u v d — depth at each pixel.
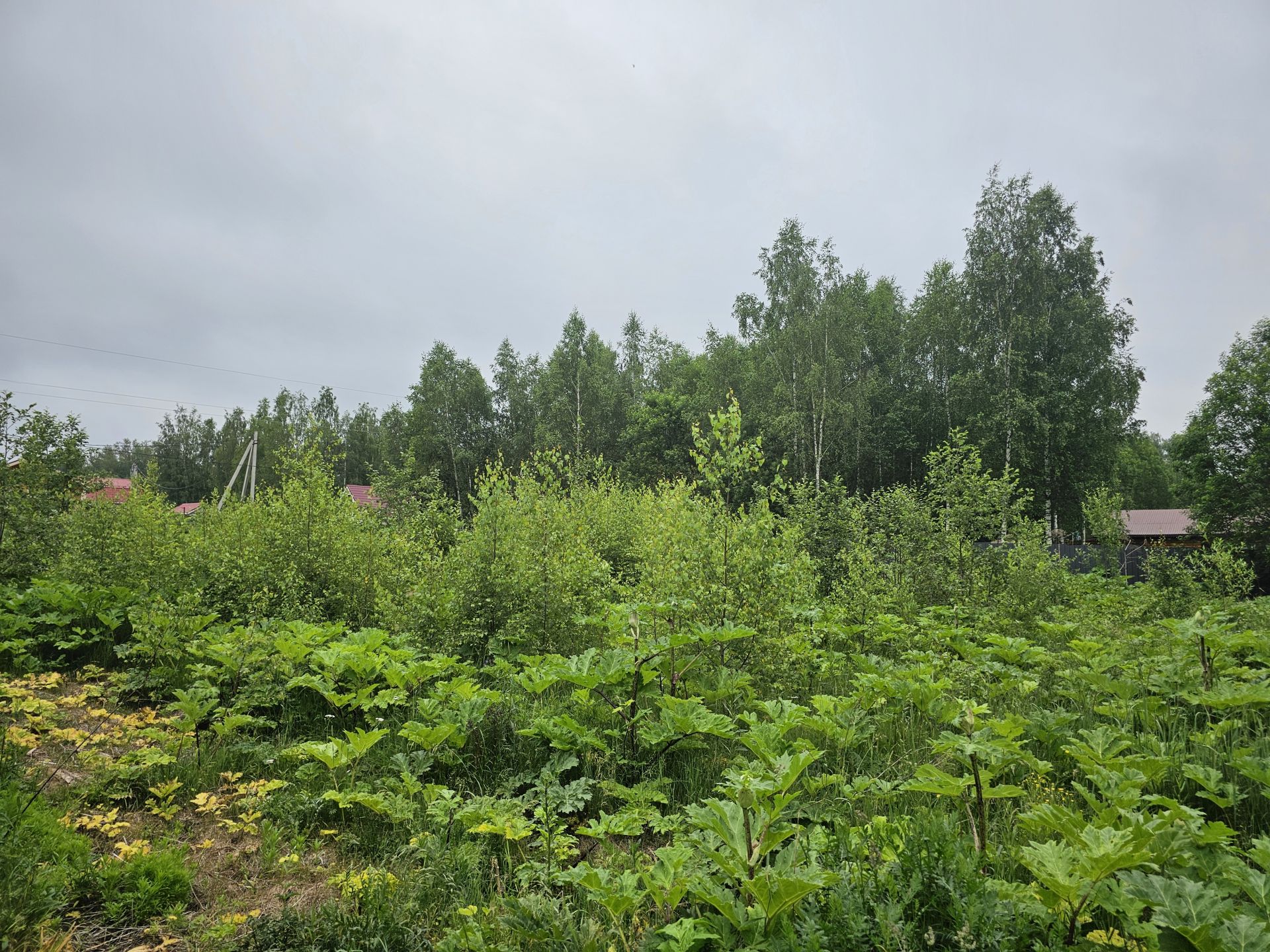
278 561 9.09
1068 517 28.81
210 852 4.00
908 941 2.40
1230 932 2.29
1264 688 5.08
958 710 4.98
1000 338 28.59
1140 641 7.64
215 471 61.50
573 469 15.09
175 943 3.09
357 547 9.63
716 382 36.56
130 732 5.05
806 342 30.34
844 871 2.97
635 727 5.24
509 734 5.40
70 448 10.77
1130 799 3.40
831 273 31.48
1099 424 28.17
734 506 7.42
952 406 30.73
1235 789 3.85
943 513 12.34
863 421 31.22
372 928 3.09
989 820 3.91
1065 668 7.02
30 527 10.20
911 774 4.77
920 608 11.10
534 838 4.12
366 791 4.46
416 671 5.93
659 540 7.56
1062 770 4.81
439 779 4.93
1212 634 6.04
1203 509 21.56
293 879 3.75
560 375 41.75
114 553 10.51
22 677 6.93
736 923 2.68
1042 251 28.94
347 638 7.20
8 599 8.48
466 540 8.63
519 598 7.99
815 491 15.10
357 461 61.16
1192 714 5.80
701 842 3.06
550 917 2.94
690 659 5.79
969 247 29.78
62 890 3.24
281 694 6.15
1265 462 20.64
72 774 4.64
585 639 7.81
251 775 4.98
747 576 6.79
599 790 4.70
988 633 9.20
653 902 3.29
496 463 9.23
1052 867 2.66
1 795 3.92
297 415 60.41
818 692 6.89
